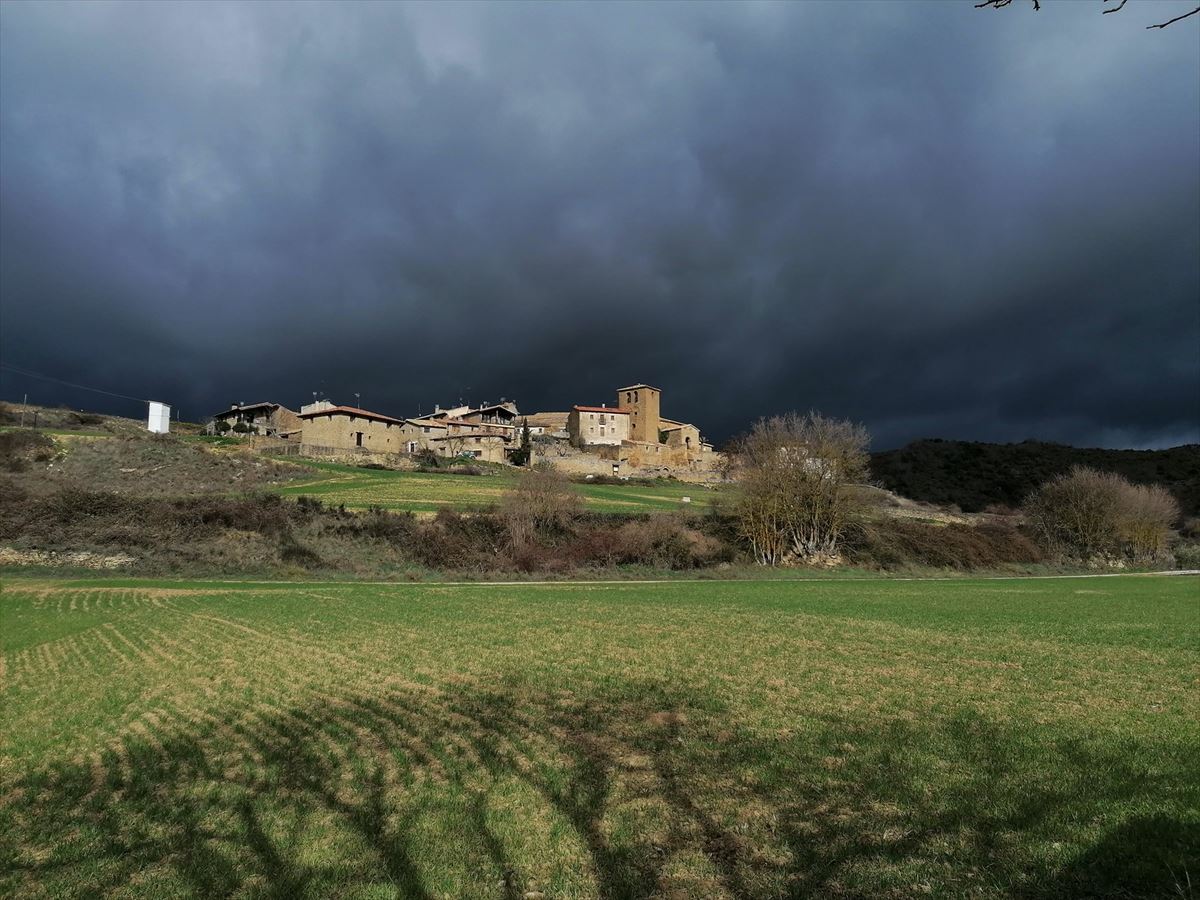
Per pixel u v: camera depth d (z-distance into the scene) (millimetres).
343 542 48656
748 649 18359
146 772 10328
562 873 6617
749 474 58844
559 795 8508
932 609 28062
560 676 15367
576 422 132375
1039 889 5723
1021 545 65688
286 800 8906
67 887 6938
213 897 6594
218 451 70625
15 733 12602
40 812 9031
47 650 20578
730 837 7160
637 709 12430
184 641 21203
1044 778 8281
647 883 6332
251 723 12578
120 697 14914
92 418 105500
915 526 64938
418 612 27000
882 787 8219
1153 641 19281
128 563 41938
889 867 6270
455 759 10047
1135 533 69000
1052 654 17266
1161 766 8641
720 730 10969
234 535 47125
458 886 6484
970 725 10812
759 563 55375
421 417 136125
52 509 46250
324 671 16594
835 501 56750
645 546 51938
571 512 56125
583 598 32594
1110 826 6797
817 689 13648
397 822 7973
